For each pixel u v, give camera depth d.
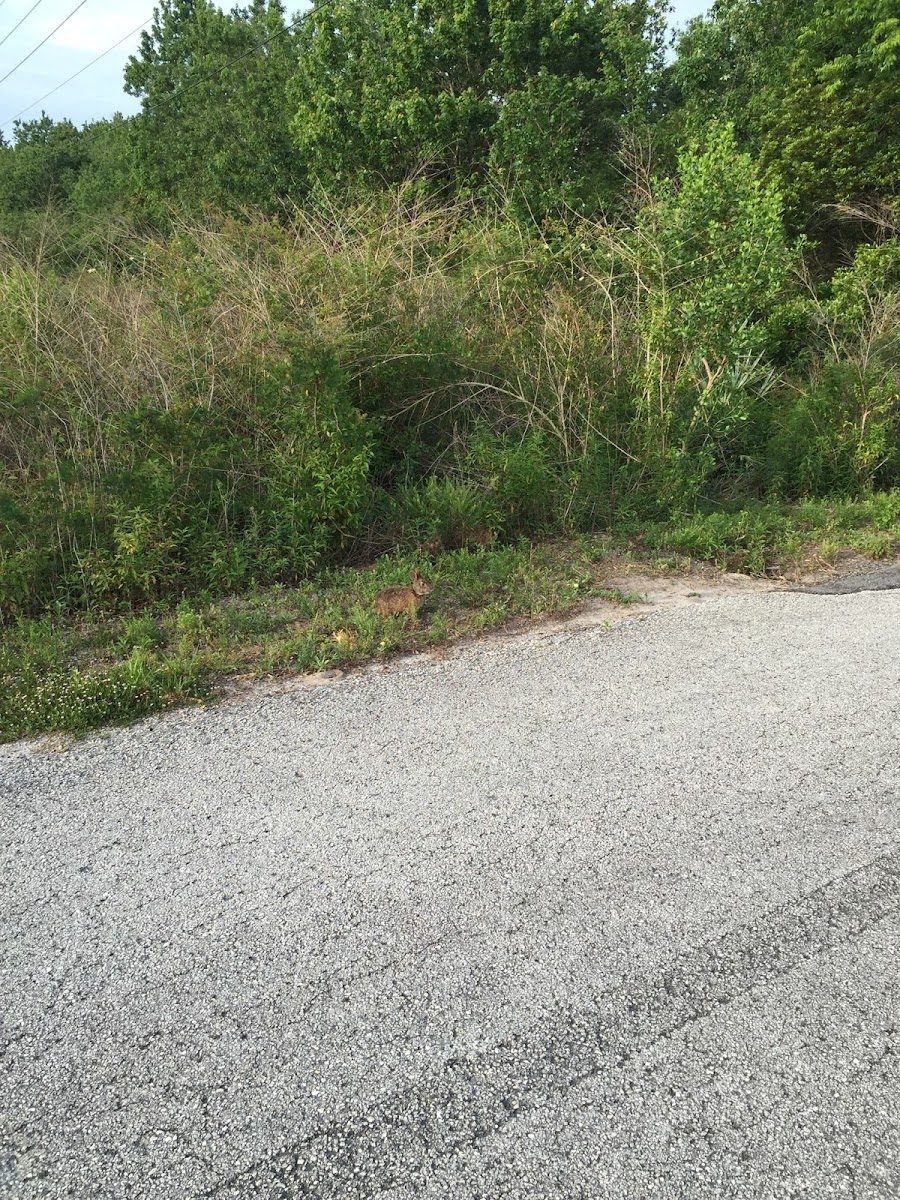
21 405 6.30
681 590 5.80
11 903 2.75
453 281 8.23
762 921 2.59
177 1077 2.11
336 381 6.23
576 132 14.80
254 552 6.04
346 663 4.66
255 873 2.86
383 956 2.47
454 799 3.26
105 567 5.61
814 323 10.08
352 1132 1.96
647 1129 1.94
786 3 17.62
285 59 20.62
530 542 6.72
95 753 3.75
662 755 3.56
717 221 7.59
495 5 16.08
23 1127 1.99
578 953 2.47
